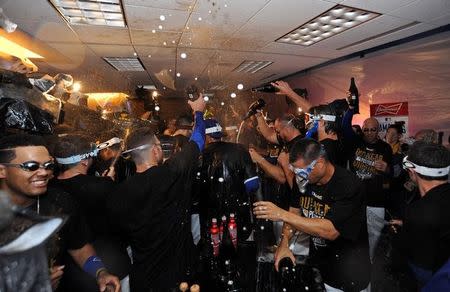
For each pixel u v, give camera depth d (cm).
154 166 161
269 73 779
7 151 114
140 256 161
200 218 261
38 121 146
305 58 621
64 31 431
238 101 620
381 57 527
